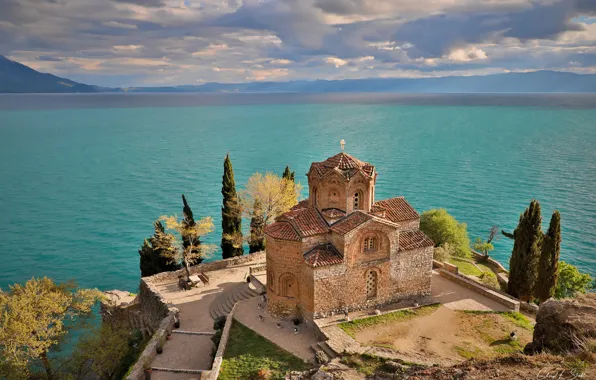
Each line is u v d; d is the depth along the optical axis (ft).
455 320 125.18
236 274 175.52
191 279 167.02
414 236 139.03
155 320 151.84
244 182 366.84
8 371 117.19
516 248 150.00
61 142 593.01
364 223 124.26
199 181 378.94
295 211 138.72
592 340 75.15
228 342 120.47
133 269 233.14
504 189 338.95
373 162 437.99
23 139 621.31
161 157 481.46
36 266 233.96
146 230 278.46
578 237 246.68
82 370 150.71
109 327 144.15
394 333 118.01
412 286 137.18
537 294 148.87
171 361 121.08
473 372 73.41
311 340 119.65
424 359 103.30
